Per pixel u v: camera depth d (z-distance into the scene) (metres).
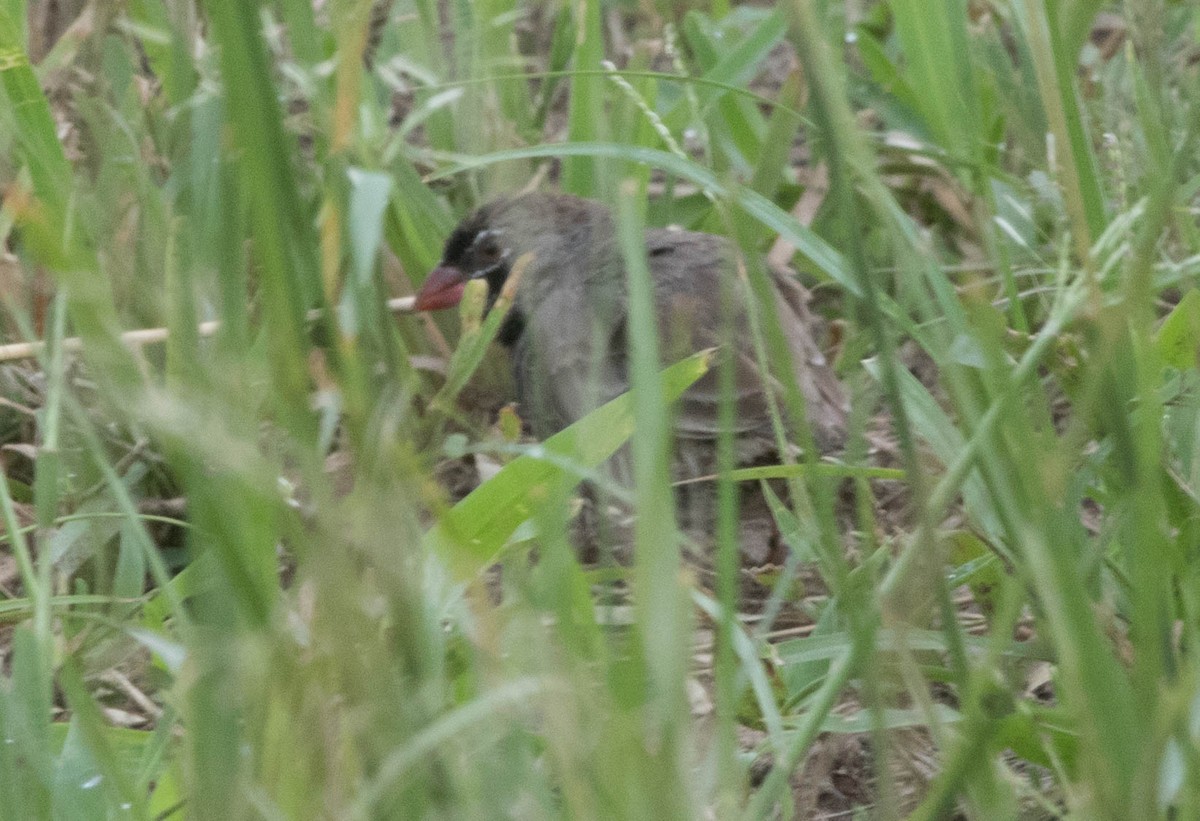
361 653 3.52
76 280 3.33
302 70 4.16
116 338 3.37
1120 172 6.36
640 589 3.62
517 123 9.34
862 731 4.99
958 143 8.23
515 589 4.07
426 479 3.68
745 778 4.75
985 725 3.92
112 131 6.52
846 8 9.84
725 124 9.58
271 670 3.67
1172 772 3.95
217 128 5.37
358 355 3.53
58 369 5.23
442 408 6.20
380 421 3.54
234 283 3.63
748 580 7.44
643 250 3.75
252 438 3.54
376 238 3.53
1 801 4.22
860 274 3.78
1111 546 5.65
